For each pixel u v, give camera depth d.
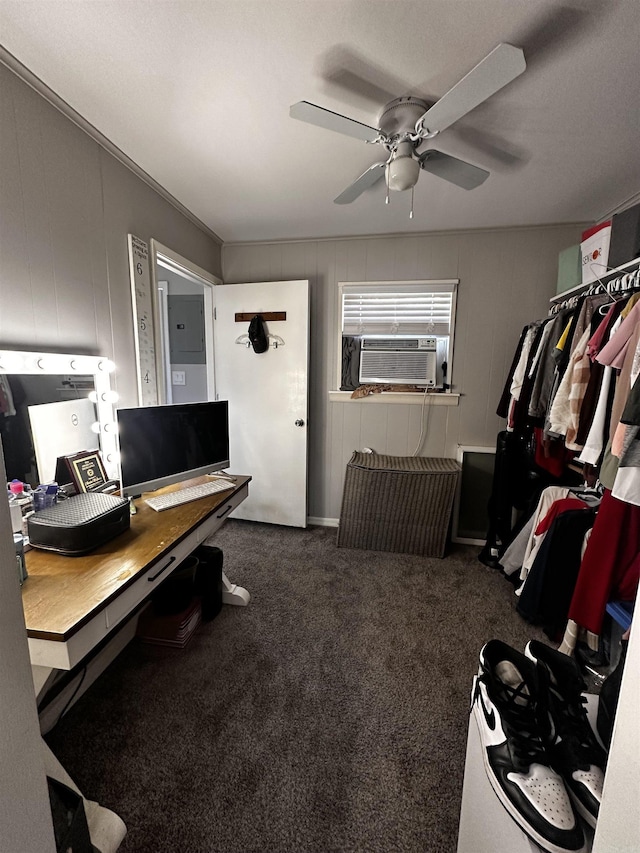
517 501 2.46
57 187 1.45
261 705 1.41
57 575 1.10
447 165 1.51
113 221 1.77
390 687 1.51
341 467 3.08
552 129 1.52
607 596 1.50
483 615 1.98
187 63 1.22
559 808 0.65
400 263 2.76
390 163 1.43
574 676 0.87
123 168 1.82
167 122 1.53
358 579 2.32
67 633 0.87
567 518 1.75
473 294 2.70
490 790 0.77
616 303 1.49
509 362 2.72
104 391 1.72
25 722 0.48
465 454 2.84
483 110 1.42
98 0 1.00
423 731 1.32
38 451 1.45
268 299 2.86
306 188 2.08
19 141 1.29
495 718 0.81
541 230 2.56
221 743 1.26
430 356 2.79
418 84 1.29
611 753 0.45
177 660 1.63
